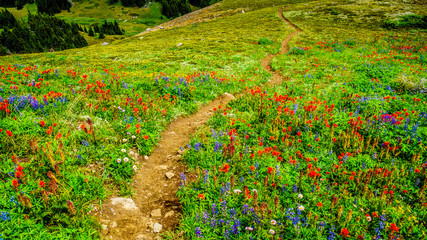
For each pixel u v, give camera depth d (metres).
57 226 4.15
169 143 7.93
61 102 8.18
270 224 4.43
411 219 4.64
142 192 5.65
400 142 7.11
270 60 25.19
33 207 4.29
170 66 20.81
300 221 4.63
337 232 4.46
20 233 3.82
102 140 6.54
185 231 4.46
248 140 7.58
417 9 50.03
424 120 8.59
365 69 17.44
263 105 9.96
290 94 12.72
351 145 7.27
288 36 39.72
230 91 14.15
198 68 20.12
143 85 12.37
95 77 13.07
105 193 5.13
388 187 5.63
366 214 4.73
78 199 4.67
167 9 163.25
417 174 6.00
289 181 5.59
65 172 5.11
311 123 8.33
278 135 7.66
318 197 5.13
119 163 5.99
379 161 6.61
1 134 5.78
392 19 45.41
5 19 135.25
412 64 20.38
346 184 5.57
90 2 182.88
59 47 106.81
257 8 81.62
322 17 54.72
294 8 67.88
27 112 6.93
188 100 11.79
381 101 10.68
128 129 7.39
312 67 20.08
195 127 9.22
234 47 30.72
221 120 9.16
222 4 94.81
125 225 4.65
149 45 36.44
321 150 7.06
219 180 5.67
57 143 5.88
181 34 51.53
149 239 4.43
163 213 5.05
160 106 10.27
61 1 179.25
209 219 4.62
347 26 46.19
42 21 117.81
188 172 6.27
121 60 24.00
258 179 5.79
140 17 160.75
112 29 129.75
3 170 4.86
